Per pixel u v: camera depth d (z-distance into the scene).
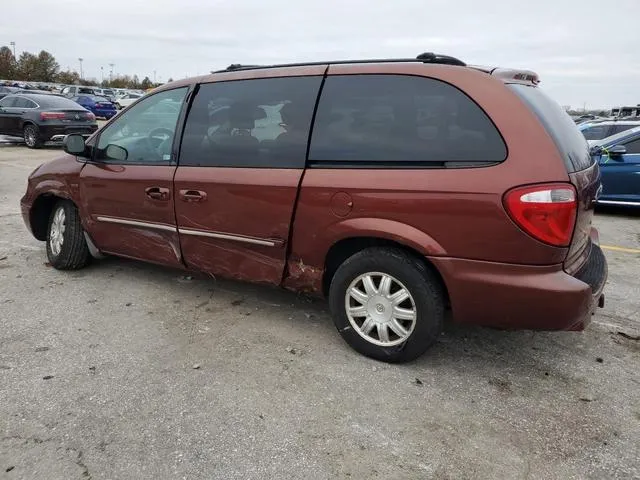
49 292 4.27
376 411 2.71
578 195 2.62
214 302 4.11
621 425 2.61
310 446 2.43
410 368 3.14
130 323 3.71
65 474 2.23
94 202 4.31
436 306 2.95
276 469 2.28
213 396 2.81
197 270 3.91
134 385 2.91
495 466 2.32
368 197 2.96
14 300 4.09
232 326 3.69
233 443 2.44
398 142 2.94
